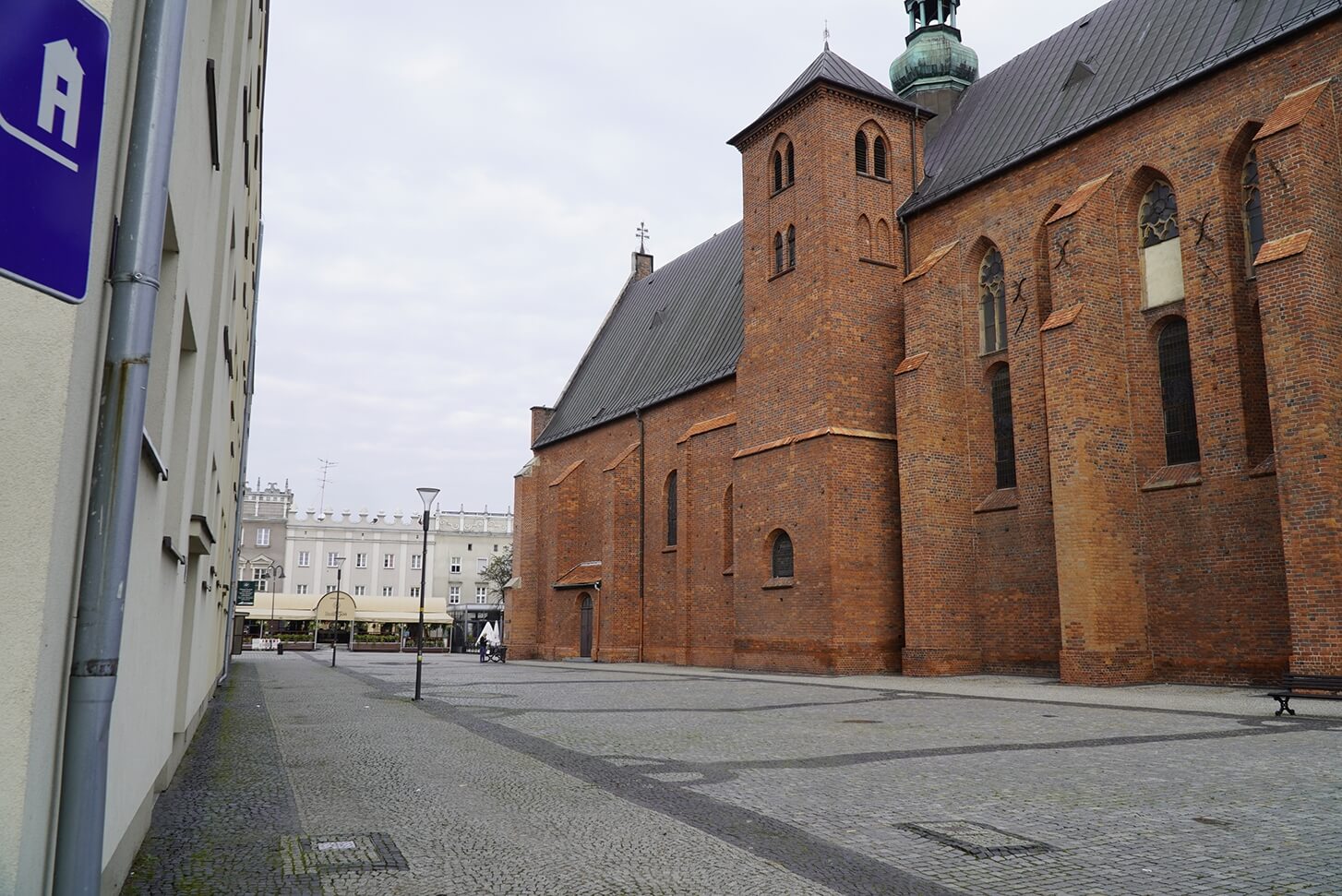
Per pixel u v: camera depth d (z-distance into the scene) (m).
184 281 6.41
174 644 8.88
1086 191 27.19
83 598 3.24
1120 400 26.41
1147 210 26.94
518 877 6.71
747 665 34.88
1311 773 10.63
